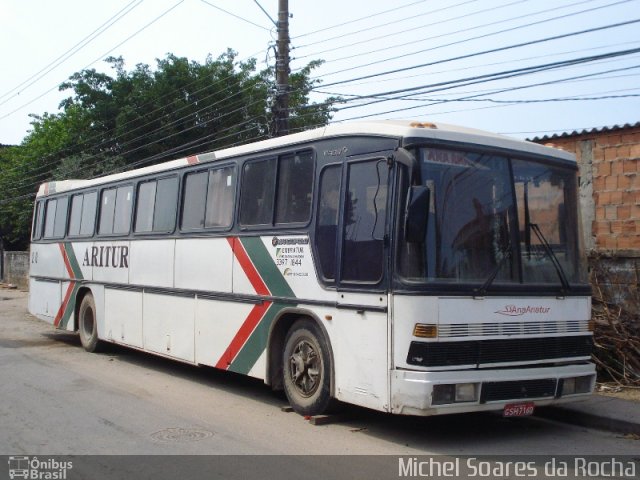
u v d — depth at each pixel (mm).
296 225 8109
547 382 6977
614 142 11711
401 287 6555
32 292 16469
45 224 16047
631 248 11203
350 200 7375
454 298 6562
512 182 7254
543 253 7309
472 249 6820
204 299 9773
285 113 15227
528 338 6973
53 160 33094
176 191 10773
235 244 9172
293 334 8109
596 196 11883
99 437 7125
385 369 6668
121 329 12172
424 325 6410
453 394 6410
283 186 8477
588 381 7379
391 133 6965
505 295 6871
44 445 6828
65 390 9602
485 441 7129
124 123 26469
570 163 7785
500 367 6770
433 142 6848
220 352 9367
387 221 6801
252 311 8750
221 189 9688
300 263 7969
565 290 7320
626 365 9484
